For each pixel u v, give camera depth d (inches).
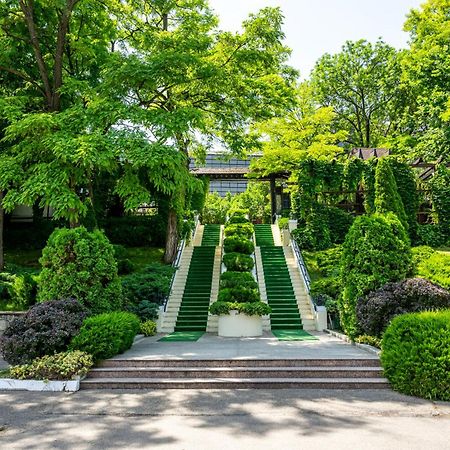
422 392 277.0
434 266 598.2
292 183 1231.5
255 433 213.8
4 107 541.6
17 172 528.1
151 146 510.9
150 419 240.4
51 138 494.9
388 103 1453.0
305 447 194.5
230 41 698.8
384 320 390.6
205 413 249.0
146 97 655.8
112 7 682.8
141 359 346.9
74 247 445.1
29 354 337.4
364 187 1024.2
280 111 831.7
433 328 293.4
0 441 210.1
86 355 332.2
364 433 212.1
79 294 434.9
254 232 1089.4
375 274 417.4
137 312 608.1
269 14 688.4
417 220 1030.4
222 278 676.1
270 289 754.8
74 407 266.2
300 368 328.2
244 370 325.1
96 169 647.8
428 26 981.2
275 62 773.3
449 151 861.8
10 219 992.2
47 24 666.8
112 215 1082.7
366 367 328.5
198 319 669.9
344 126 1614.2
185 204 1018.1
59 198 486.9
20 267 745.0
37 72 693.9
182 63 566.6
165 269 776.9
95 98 564.1
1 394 299.1
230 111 749.3
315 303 652.7
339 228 1003.9
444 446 194.5
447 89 870.4
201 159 925.8
